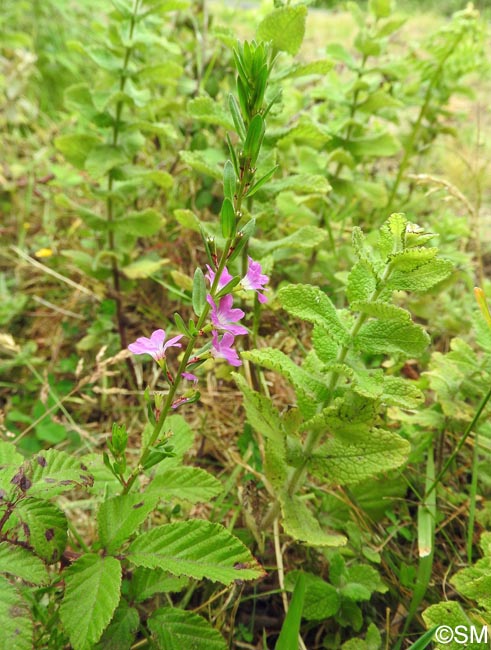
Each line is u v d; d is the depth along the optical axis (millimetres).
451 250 288
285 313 281
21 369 292
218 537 142
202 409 261
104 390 235
